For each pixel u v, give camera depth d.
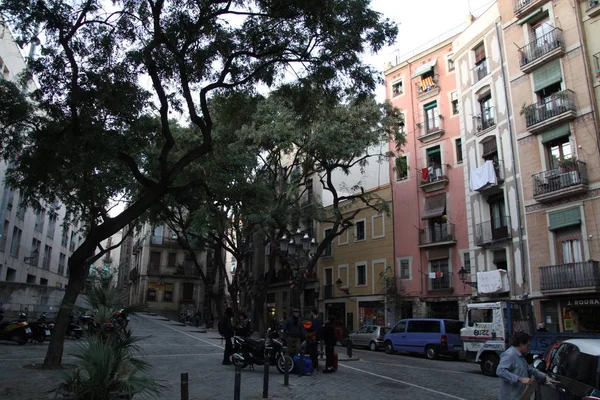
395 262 31.92
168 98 13.23
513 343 6.05
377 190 34.47
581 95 21.19
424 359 21.52
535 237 22.42
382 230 33.47
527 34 24.14
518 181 23.72
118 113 12.05
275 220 27.12
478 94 27.33
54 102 12.19
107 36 11.58
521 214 23.31
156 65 11.81
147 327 32.03
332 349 14.20
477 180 25.92
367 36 11.85
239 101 13.72
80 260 12.16
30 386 9.45
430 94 32.00
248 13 11.44
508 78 24.97
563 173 21.20
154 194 12.14
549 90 22.91
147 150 21.14
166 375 12.10
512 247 23.72
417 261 30.48
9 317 23.08
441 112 31.11
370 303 33.28
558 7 22.64
